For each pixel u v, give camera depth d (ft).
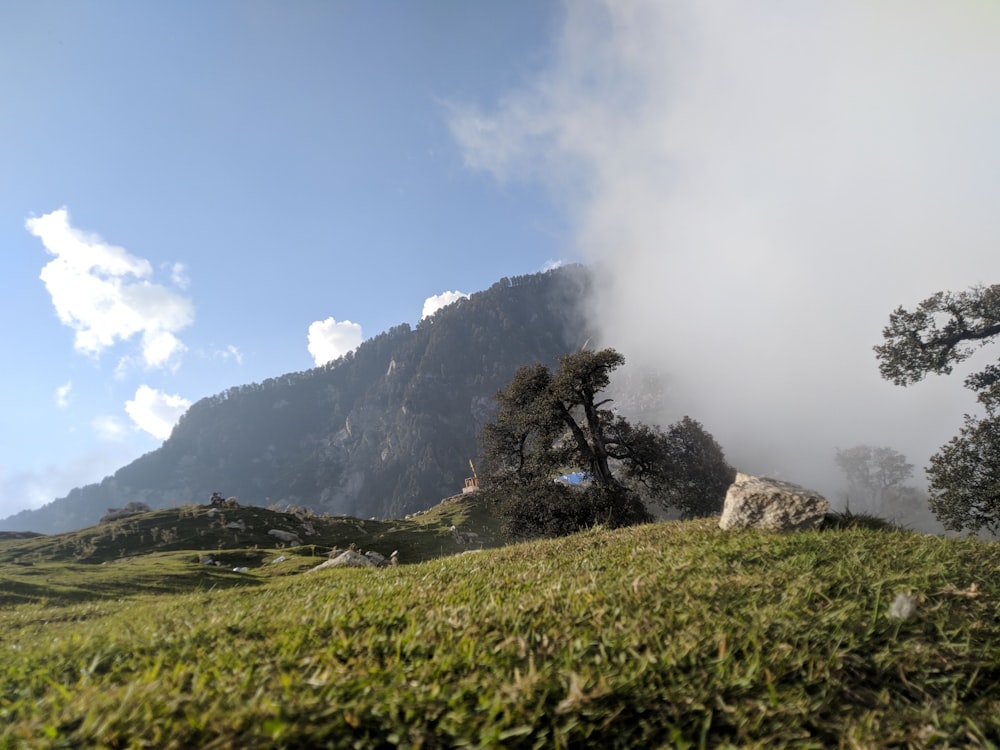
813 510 29.73
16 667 13.61
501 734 8.00
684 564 20.24
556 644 11.93
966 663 11.39
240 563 122.62
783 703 9.44
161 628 17.01
